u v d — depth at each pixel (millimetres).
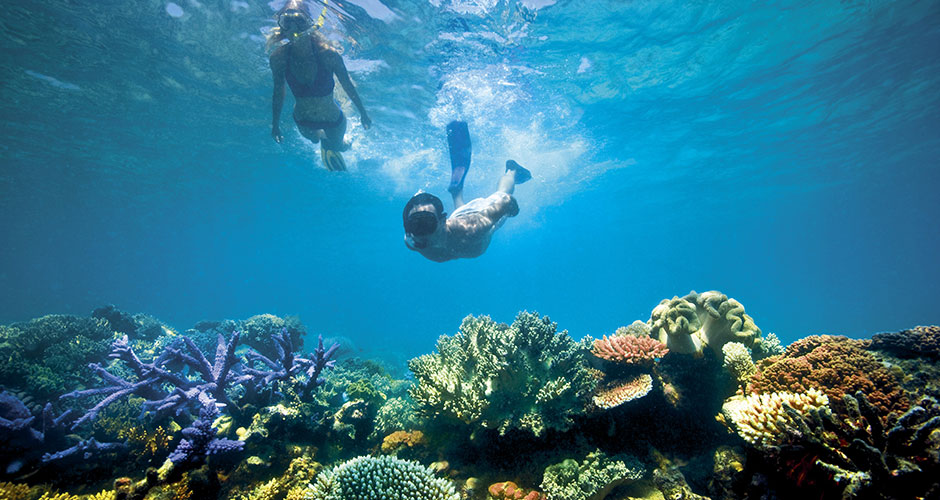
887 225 77625
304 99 7004
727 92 16781
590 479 3973
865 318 53406
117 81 13758
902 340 4145
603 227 65750
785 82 16172
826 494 3004
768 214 57250
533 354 5012
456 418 4855
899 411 3402
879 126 22484
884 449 2818
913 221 73250
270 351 10727
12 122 16953
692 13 11438
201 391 5695
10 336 7984
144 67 12922
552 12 10969
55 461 5074
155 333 11844
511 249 104562
